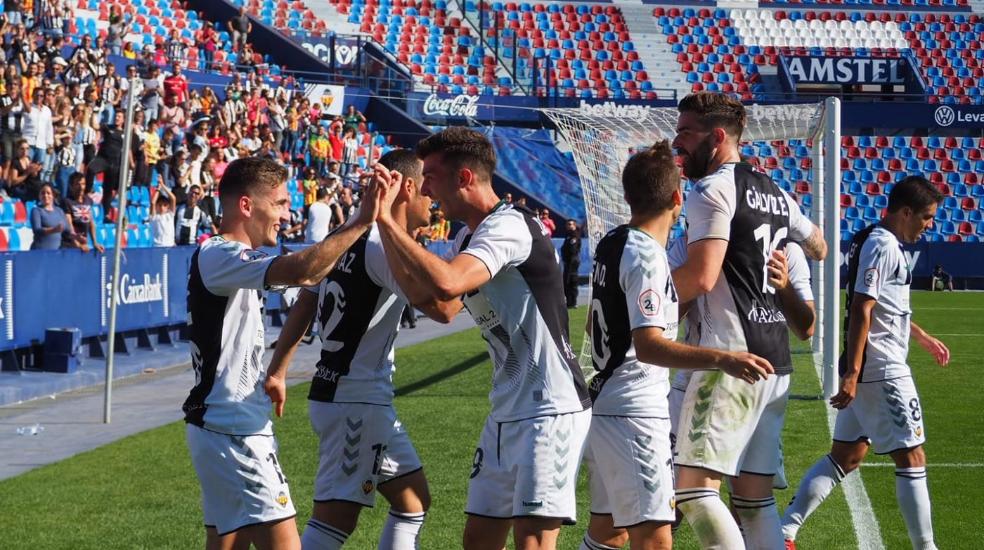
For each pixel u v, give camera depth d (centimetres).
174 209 2992
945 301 4828
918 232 1015
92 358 2412
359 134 5012
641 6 6900
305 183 3881
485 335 739
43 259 2189
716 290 789
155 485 1327
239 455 739
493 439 739
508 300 718
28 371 2173
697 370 779
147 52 4231
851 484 1352
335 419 837
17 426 1739
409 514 877
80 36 4328
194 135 3622
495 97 5678
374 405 841
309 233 3133
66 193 2931
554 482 712
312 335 3014
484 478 743
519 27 6688
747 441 788
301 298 862
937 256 5672
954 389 2233
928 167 6344
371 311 830
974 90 6762
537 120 5734
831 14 6981
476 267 685
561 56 6606
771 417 805
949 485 1358
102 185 3169
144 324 2572
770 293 799
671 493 734
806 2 7000
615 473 736
